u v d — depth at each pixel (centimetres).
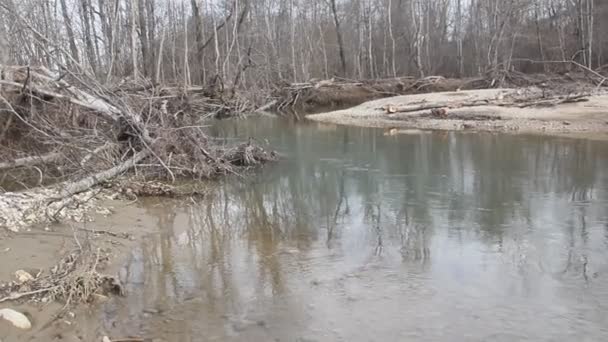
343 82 3509
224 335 523
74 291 591
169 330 531
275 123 2561
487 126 2048
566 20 4241
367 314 564
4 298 568
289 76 3816
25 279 617
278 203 1049
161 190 1088
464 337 516
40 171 1080
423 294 610
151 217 938
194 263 718
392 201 1038
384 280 653
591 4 3538
